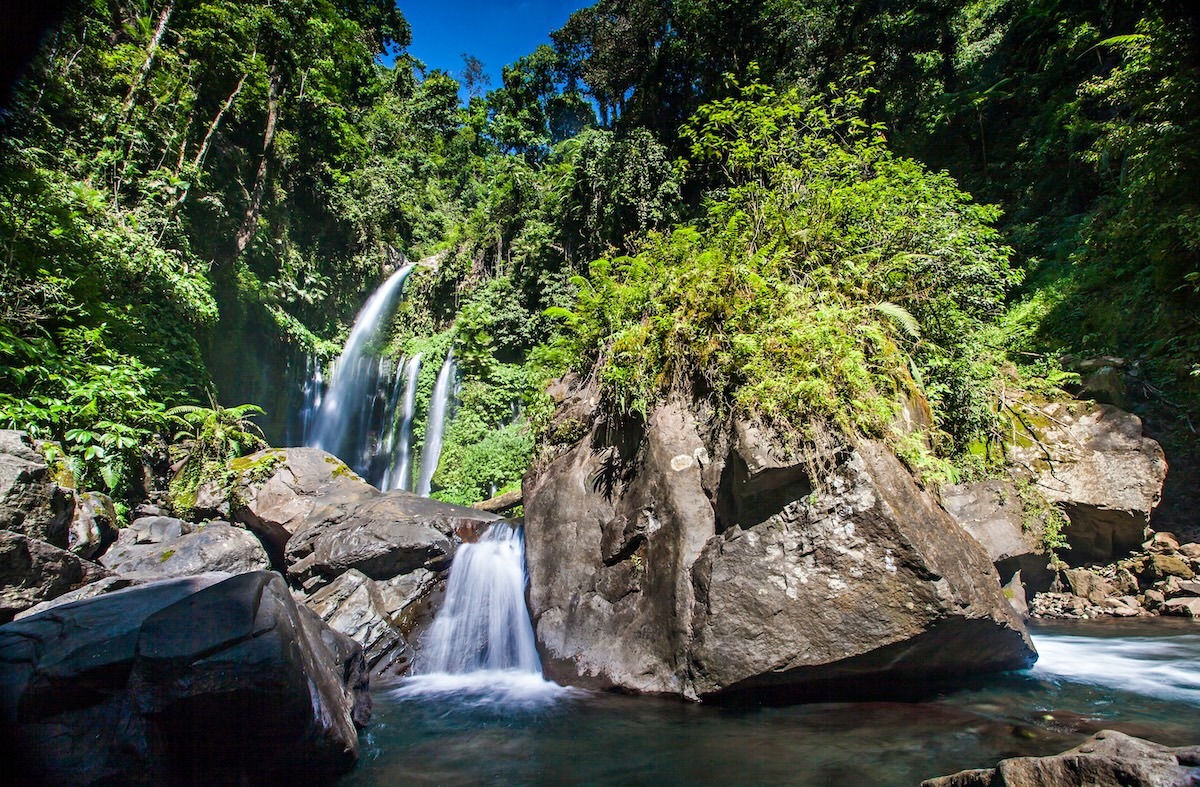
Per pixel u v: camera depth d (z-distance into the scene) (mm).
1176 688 4285
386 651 6027
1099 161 11070
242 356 13359
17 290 6871
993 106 15477
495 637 6234
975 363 7258
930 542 4199
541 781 3205
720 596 4316
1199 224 7746
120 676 2871
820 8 17312
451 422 16891
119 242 8828
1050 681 4500
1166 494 7750
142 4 11984
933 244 6695
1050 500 7148
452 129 36812
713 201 8172
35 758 2664
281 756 3033
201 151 12500
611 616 5051
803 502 4375
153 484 7910
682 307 5836
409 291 21625
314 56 15977
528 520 6016
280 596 3598
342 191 19094
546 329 17609
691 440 5312
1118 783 1956
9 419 6188
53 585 4980
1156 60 8195
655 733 3797
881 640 3941
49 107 8711
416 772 3379
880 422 4836
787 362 4930
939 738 3439
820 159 7758
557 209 19125
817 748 3395
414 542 6723
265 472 8391
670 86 18672
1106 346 9234
